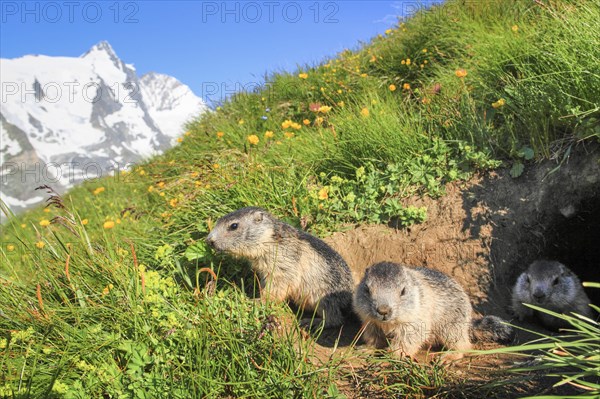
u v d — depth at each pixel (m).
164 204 0.96
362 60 1.43
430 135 0.90
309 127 1.19
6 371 0.45
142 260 0.71
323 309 0.64
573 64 0.82
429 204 0.82
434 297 0.59
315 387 0.45
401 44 1.34
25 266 0.73
